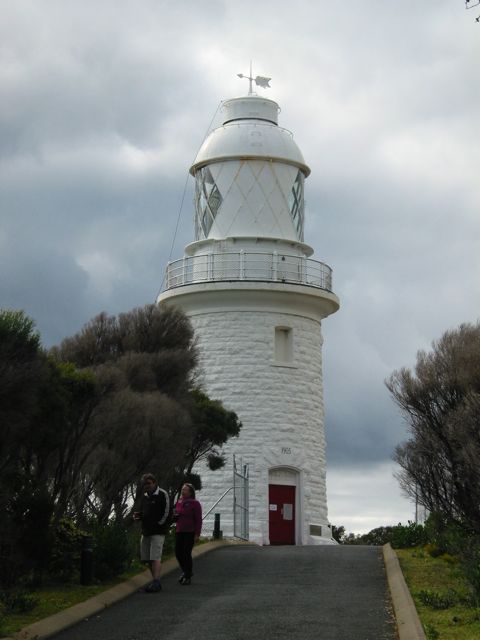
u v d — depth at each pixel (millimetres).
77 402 23281
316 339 42938
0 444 20703
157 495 21109
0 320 20078
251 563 25438
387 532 49406
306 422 41844
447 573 22062
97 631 16781
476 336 25922
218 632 16516
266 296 41625
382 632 16484
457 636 15695
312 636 16172
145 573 22500
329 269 43375
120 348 33625
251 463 40562
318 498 41844
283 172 43281
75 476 24297
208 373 41625
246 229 42594
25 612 17656
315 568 24109
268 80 45281
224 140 43406
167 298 42750
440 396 25281
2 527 19984
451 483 25203
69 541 21656
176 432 28453
